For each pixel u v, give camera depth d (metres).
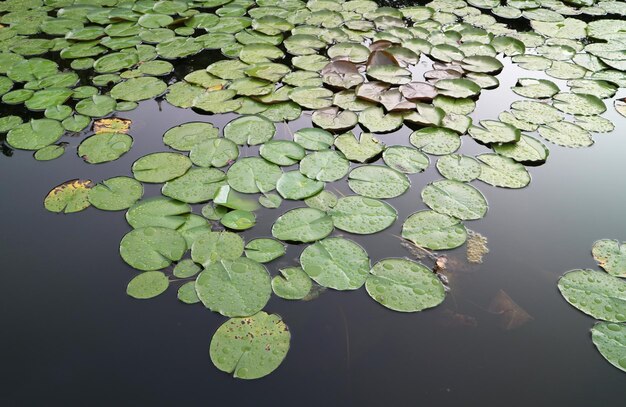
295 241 1.96
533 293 1.84
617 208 2.22
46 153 2.43
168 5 3.74
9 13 3.67
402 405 1.51
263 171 2.27
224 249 1.91
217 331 1.65
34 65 3.08
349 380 1.57
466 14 3.77
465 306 1.78
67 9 3.66
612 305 1.78
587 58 3.27
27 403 1.51
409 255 1.94
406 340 1.68
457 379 1.58
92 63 3.11
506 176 2.32
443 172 2.32
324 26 3.50
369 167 2.32
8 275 1.88
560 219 2.14
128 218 2.05
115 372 1.58
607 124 2.69
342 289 1.80
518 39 3.48
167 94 2.82
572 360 1.63
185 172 2.27
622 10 3.87
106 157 2.41
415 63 3.12
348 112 2.65
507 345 1.68
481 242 2.01
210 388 1.54
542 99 2.88
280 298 1.77
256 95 2.75
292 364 1.60
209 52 3.23
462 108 2.74
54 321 1.72
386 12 3.67
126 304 1.77
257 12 3.66
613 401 1.53
